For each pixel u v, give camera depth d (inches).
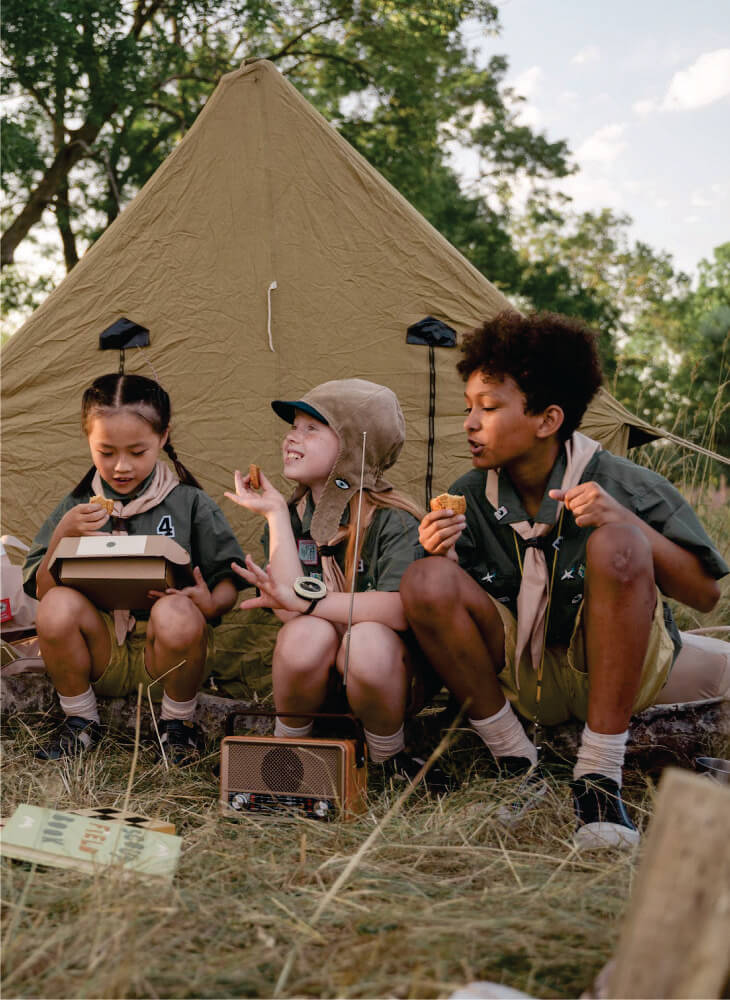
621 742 82.3
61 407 139.2
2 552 121.1
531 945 58.2
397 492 105.0
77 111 549.3
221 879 72.6
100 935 59.1
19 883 70.2
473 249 828.0
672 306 1018.7
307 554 105.7
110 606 108.0
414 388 137.8
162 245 137.5
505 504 97.9
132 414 110.3
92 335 138.3
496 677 93.0
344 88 667.4
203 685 133.9
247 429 138.9
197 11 571.5
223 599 112.0
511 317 96.4
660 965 45.2
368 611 95.3
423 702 101.4
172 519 113.8
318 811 84.4
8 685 116.2
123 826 77.6
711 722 102.0
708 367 446.3
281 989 54.8
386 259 137.3
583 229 963.3
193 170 136.6
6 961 57.5
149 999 53.7
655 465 197.9
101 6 486.9
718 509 192.9
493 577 100.0
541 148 808.9
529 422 93.7
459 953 57.5
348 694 92.9
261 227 137.1
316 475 104.3
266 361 138.3
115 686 110.3
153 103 606.9
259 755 86.7
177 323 138.1
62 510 115.6
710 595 92.5
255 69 135.9
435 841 78.1
